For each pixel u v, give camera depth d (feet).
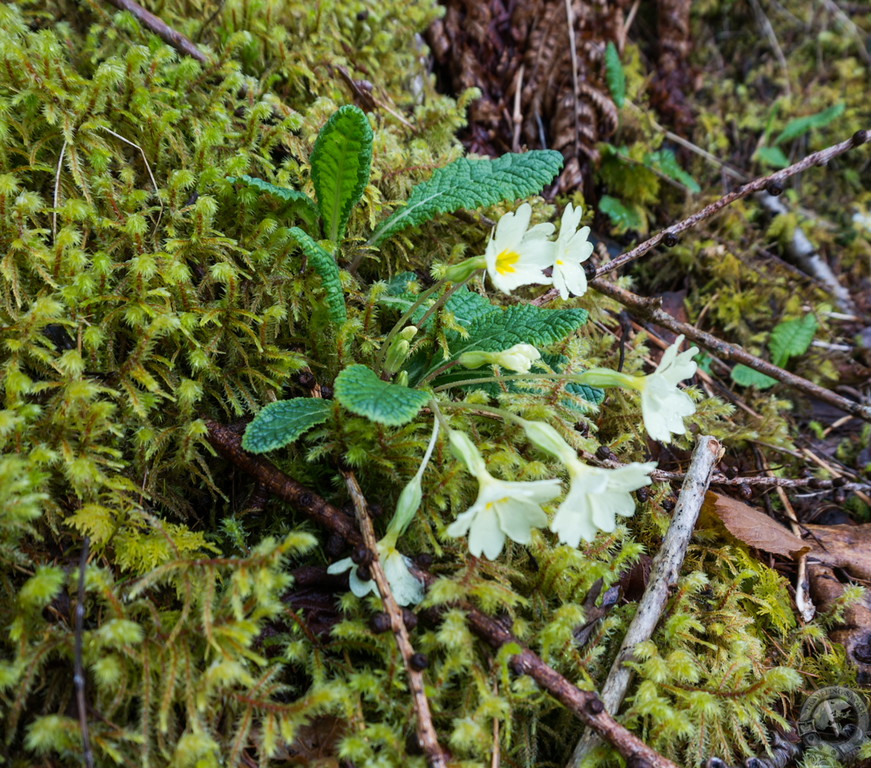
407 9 1.10
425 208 0.79
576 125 1.18
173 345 0.69
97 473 0.59
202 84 0.87
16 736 0.51
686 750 0.59
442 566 0.61
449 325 0.71
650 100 1.43
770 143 1.50
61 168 0.72
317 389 0.70
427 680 0.56
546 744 0.60
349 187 0.73
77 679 0.45
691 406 0.64
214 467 0.69
